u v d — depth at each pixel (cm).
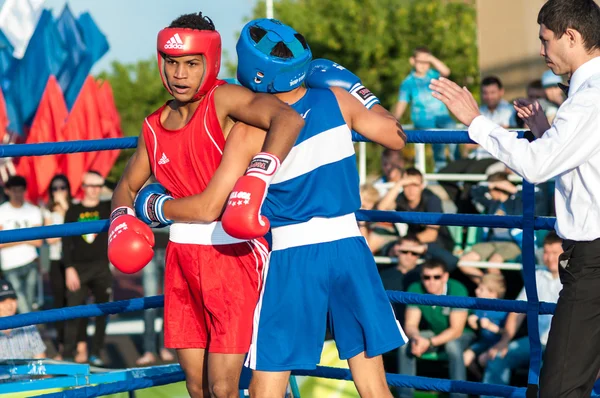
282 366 450
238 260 475
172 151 475
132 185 502
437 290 929
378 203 1077
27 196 1371
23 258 1189
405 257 989
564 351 435
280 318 452
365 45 2662
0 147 517
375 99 484
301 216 451
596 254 434
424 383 549
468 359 928
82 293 1178
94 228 555
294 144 445
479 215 532
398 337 461
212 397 475
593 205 432
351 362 470
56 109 1435
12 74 1453
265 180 421
